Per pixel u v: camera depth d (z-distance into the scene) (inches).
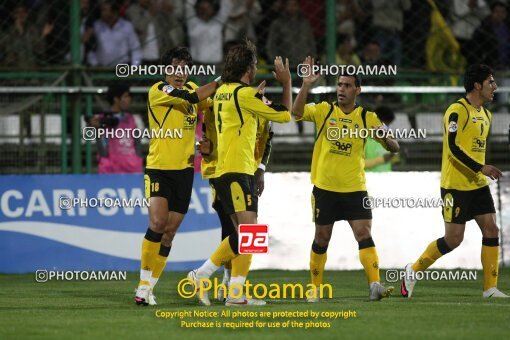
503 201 1546.5
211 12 1688.0
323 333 805.2
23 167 1539.1
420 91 1552.7
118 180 1492.4
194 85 1060.5
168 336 789.2
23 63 1631.4
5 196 1480.1
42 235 1480.1
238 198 979.3
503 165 1637.6
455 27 1766.7
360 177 1074.7
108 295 1160.2
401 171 1582.2
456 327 831.7
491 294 1117.1
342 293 1184.8
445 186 1120.8
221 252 1003.9
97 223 1486.2
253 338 778.2
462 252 1524.4
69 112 1560.0
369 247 1069.1
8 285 1304.1
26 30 1636.3
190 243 1498.5
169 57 1034.1
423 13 1715.1
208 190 1504.7
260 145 1067.3
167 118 1027.3
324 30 1737.2
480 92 1110.4
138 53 1679.4
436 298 1103.6
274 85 1606.8
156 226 1015.6
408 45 1713.8
